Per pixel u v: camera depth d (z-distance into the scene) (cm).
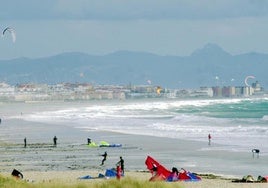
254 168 11769
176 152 14700
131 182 7169
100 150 15400
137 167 11956
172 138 18600
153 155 14150
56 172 10912
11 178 7762
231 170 11538
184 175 9325
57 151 15188
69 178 9981
